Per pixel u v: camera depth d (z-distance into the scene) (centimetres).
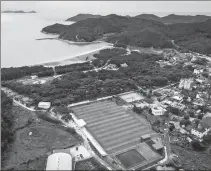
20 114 15175
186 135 13338
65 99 17262
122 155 11588
